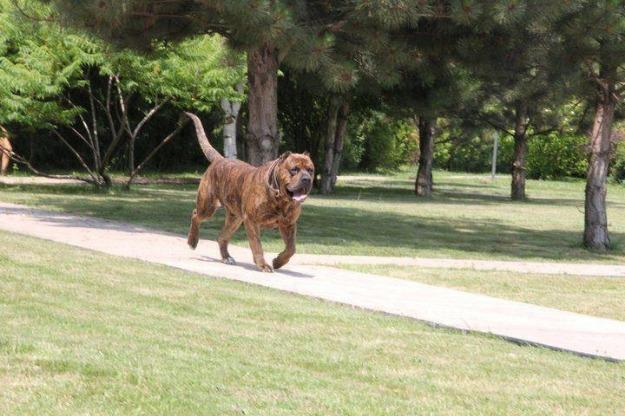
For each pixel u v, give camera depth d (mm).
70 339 6867
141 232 15922
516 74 19844
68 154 37781
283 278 11336
